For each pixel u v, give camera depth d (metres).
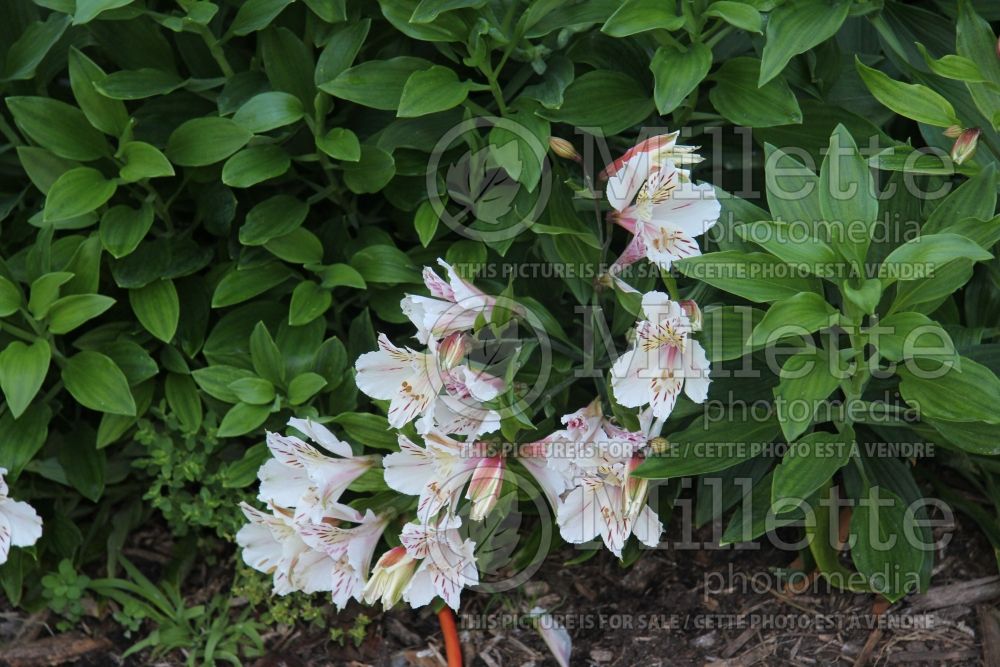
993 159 1.11
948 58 1.04
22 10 1.16
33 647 1.17
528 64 1.12
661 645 1.15
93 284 1.14
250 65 1.17
